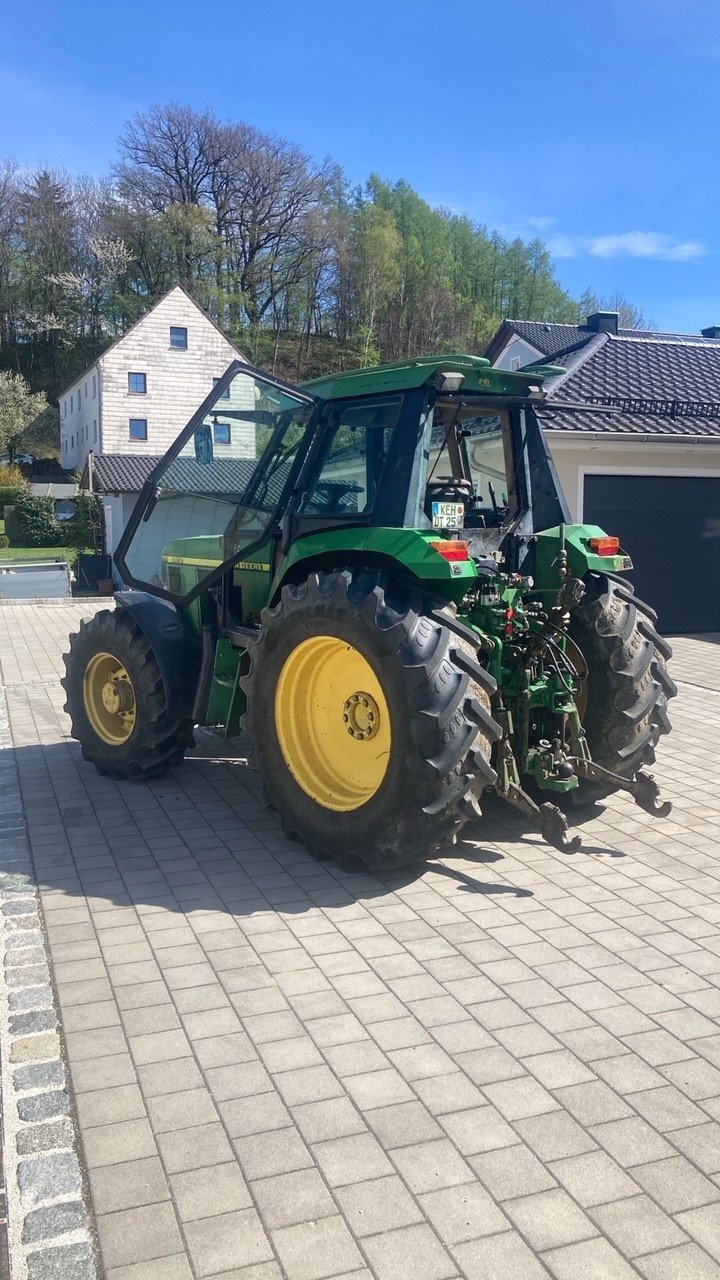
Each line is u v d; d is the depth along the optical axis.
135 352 40.53
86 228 68.38
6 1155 2.65
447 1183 2.54
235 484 5.39
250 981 3.60
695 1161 2.62
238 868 4.72
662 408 12.13
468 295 82.62
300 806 4.79
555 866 4.74
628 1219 2.42
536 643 4.77
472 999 3.47
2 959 3.78
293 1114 2.82
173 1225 2.40
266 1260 2.29
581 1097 2.90
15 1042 3.20
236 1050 3.15
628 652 5.08
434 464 5.25
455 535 4.66
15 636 13.93
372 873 4.66
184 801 5.80
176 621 5.93
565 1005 3.43
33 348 70.44
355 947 3.87
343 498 4.96
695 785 6.07
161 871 4.68
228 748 7.06
